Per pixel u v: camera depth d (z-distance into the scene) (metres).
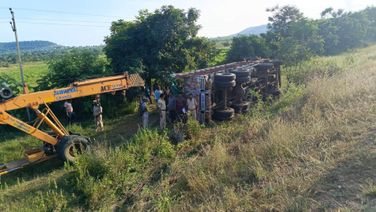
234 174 7.50
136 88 17.78
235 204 6.17
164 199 6.91
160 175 8.69
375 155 6.55
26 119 14.67
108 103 17.00
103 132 14.33
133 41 19.20
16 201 7.97
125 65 17.91
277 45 25.62
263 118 11.37
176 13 19.36
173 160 9.44
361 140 7.55
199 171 7.89
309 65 20.52
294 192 6.07
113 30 20.03
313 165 6.93
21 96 9.60
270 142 8.39
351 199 5.40
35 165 10.66
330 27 40.72
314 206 5.44
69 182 8.77
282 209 5.57
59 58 17.81
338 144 7.61
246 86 14.66
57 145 10.31
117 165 8.83
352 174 6.17
